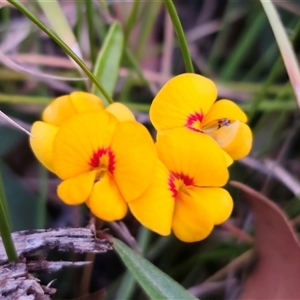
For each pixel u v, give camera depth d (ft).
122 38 0.40
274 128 0.46
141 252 0.38
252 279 0.39
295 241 0.36
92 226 0.33
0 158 0.45
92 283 0.42
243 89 0.50
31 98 0.45
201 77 0.31
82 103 0.31
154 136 0.47
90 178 0.29
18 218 0.43
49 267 0.33
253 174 0.47
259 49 0.56
